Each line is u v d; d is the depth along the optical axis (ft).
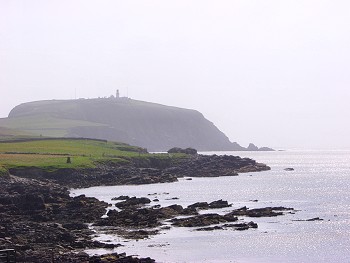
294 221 382.83
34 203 401.49
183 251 290.56
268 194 569.23
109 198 517.14
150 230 343.46
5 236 294.46
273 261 276.82
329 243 315.58
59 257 255.91
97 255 264.52
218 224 366.22
